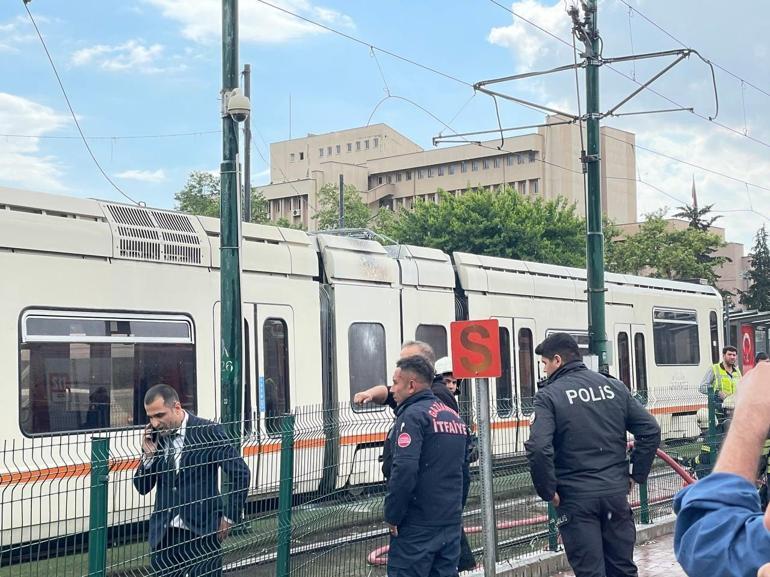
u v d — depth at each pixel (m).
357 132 109.19
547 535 8.54
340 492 6.49
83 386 8.59
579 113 13.56
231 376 9.02
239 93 9.23
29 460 8.01
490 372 6.24
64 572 4.52
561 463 5.78
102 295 8.88
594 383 5.87
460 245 38.44
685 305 19.97
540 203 40.41
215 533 4.99
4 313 8.02
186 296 9.73
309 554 5.93
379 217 55.34
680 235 48.78
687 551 1.67
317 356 11.34
